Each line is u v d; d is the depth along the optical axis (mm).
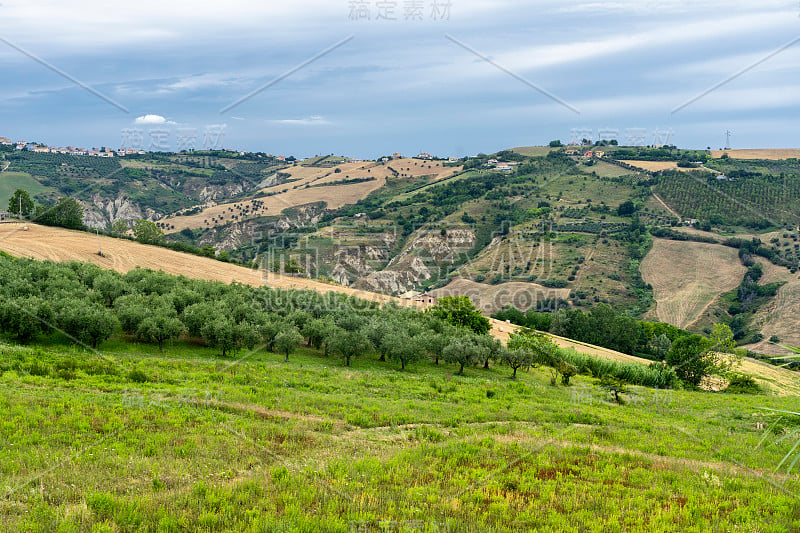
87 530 14867
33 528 14656
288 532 15703
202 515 16141
